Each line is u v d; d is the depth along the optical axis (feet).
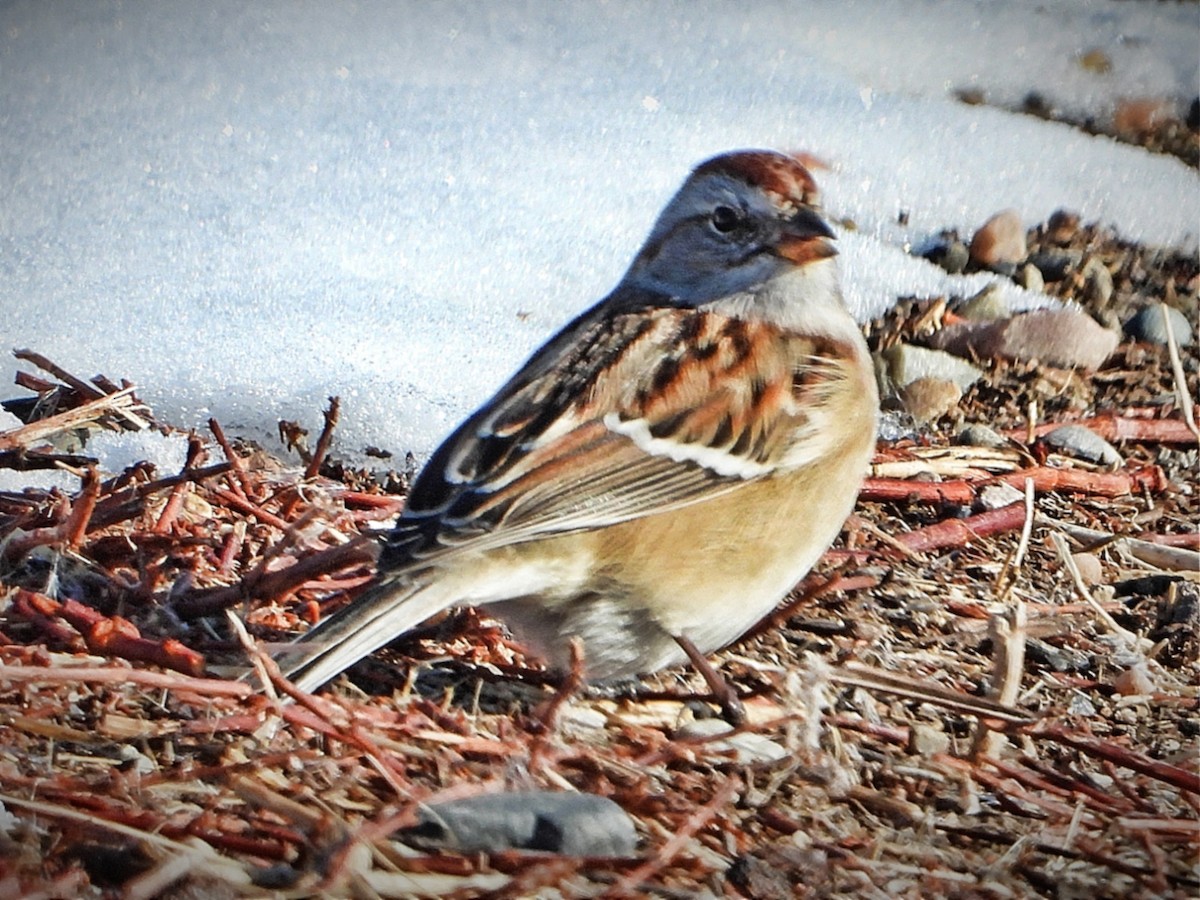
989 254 49.44
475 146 47.98
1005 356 46.11
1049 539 38.09
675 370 29.89
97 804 23.58
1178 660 34.12
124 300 41.16
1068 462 42.32
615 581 28.78
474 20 52.26
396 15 52.54
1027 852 25.81
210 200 44.83
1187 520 40.40
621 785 26.32
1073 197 51.75
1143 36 58.29
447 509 27.61
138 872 22.40
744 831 25.59
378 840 23.02
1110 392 45.70
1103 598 36.27
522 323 42.42
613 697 29.89
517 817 23.86
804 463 30.04
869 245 48.60
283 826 23.62
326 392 39.11
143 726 26.05
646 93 51.19
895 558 36.83
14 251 42.24
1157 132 55.52
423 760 26.03
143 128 46.60
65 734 25.63
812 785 27.09
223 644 29.12
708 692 30.66
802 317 32.01
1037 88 55.72
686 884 23.80
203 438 36.86
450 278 43.57
